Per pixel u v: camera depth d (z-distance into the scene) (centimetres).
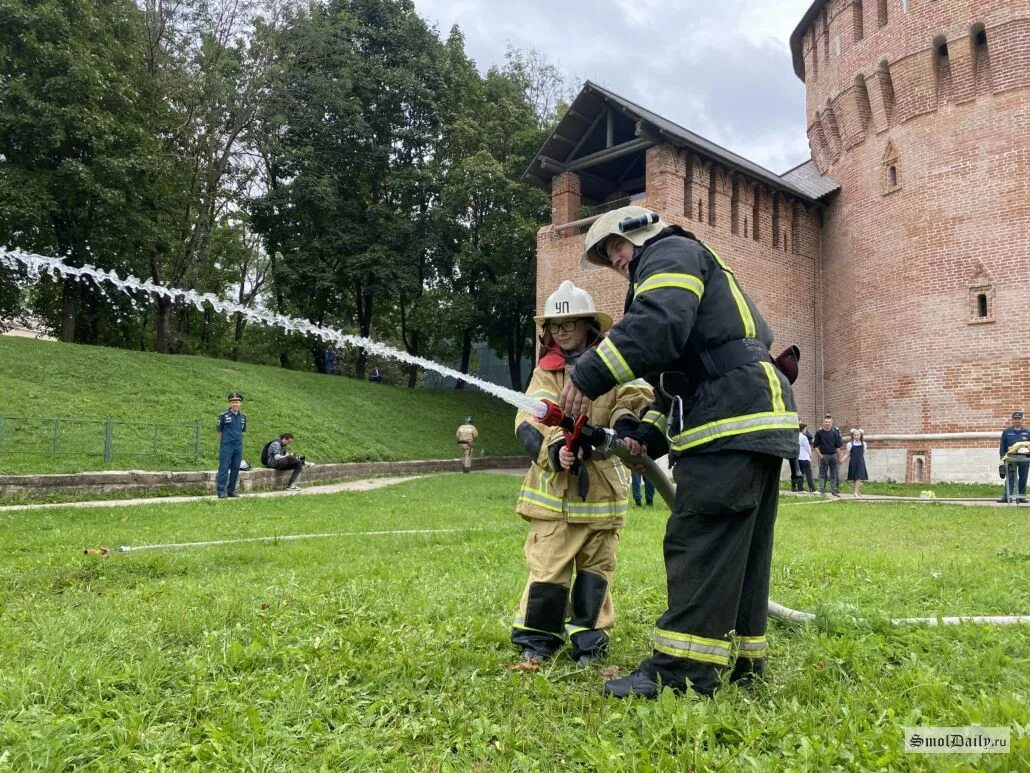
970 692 310
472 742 267
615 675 351
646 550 746
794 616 430
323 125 3628
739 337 312
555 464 367
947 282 2275
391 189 3781
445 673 335
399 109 3875
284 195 3575
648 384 381
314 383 3052
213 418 2100
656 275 301
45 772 240
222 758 247
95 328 3362
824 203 2731
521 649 379
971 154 2234
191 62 3209
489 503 1441
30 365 2070
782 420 304
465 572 611
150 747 260
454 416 3325
